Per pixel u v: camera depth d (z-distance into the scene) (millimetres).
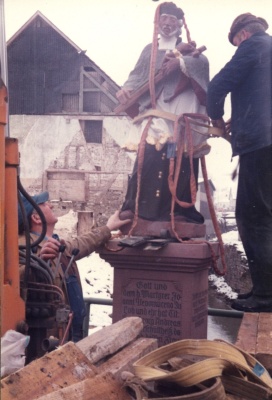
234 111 3342
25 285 2270
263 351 2232
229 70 3205
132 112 3438
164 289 3426
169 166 3463
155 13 3219
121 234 3512
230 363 1807
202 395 1633
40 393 1636
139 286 3471
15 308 2109
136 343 2330
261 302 3480
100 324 4023
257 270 3441
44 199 2867
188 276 3383
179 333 3393
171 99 3430
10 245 2100
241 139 3326
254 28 3201
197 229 3494
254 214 3408
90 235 3301
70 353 1840
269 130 3266
